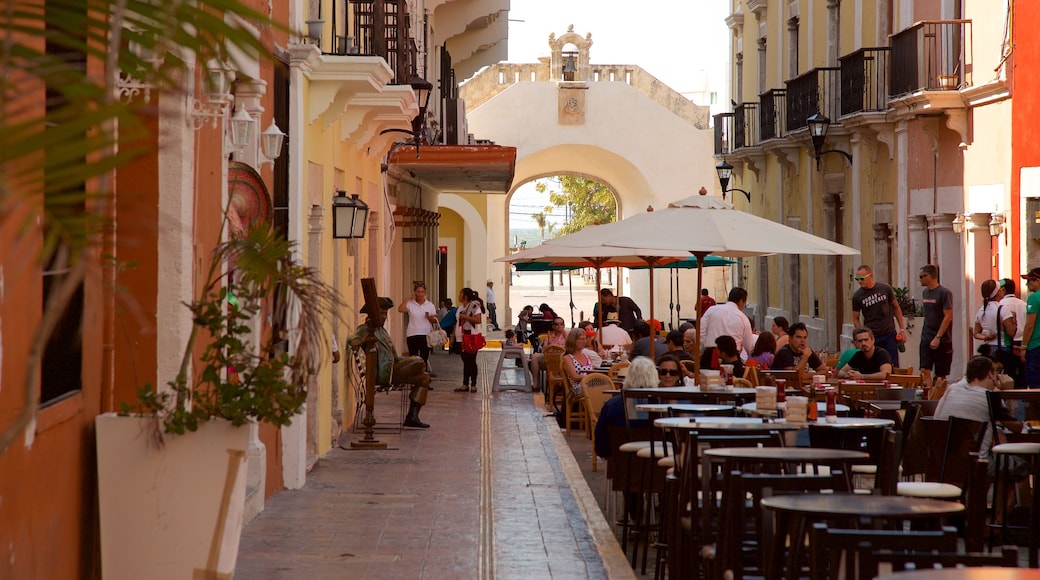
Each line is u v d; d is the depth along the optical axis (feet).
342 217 49.21
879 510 17.66
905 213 75.05
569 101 150.41
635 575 29.66
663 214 43.62
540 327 111.65
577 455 50.85
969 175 66.44
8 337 17.40
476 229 152.66
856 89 79.66
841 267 91.09
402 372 57.57
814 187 95.66
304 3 44.19
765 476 21.06
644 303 162.09
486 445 52.19
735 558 20.98
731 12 126.31
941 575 13.21
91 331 21.94
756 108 114.42
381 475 43.52
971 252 66.54
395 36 54.80
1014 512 32.94
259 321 33.30
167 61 10.58
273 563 29.37
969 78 66.23
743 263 124.06
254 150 34.12
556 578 28.60
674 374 42.01
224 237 30.17
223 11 9.75
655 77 151.64
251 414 21.71
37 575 18.86
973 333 57.98
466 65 137.49
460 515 36.14
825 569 17.21
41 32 9.59
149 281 25.16
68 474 20.58
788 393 43.86
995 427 33.30
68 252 10.19
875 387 46.01
